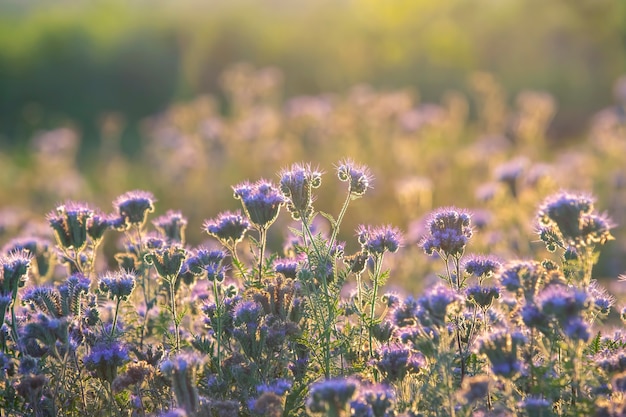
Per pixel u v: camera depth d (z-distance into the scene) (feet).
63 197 56.44
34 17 135.23
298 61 100.12
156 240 19.85
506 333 14.06
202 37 105.19
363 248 17.57
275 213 17.44
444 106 88.84
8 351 17.47
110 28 119.44
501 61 96.89
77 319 17.28
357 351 17.43
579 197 14.94
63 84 108.47
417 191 43.68
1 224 35.58
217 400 15.19
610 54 96.48
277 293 16.75
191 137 63.82
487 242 31.24
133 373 15.70
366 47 97.30
